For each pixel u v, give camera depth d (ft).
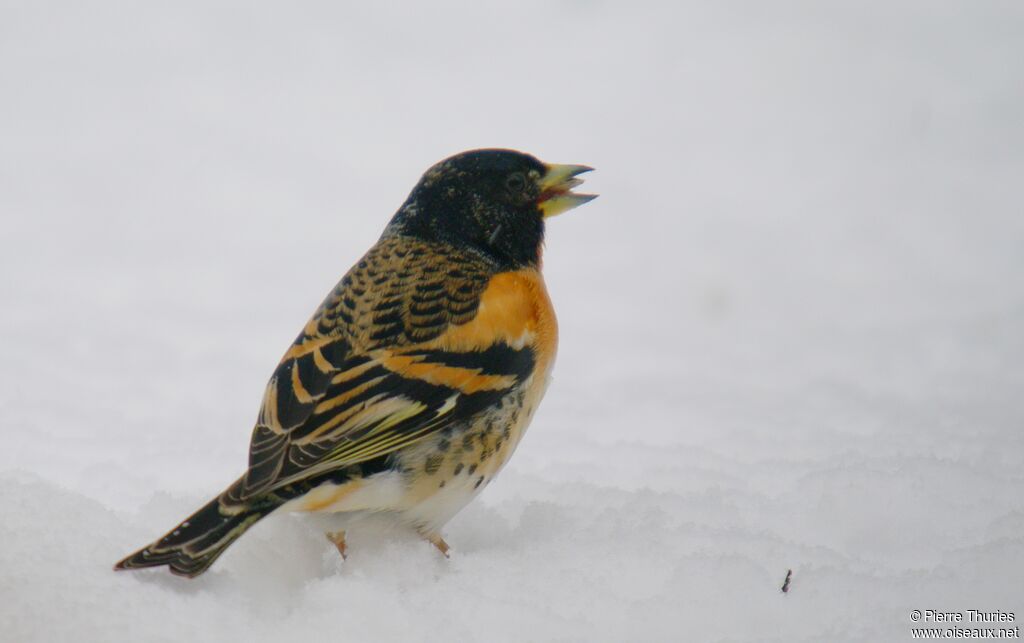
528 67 85.81
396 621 20.71
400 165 68.44
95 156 67.05
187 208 60.75
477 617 21.08
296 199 62.90
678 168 70.90
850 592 22.03
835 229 62.44
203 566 20.08
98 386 38.04
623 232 61.77
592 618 21.45
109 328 44.45
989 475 27.81
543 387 24.68
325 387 21.68
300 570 23.65
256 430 21.72
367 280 23.68
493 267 25.03
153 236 56.65
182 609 20.34
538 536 24.99
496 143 71.61
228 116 73.97
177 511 24.64
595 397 39.42
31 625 19.38
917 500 26.30
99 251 54.13
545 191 26.25
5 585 19.97
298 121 74.13
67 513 22.48
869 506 25.99
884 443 32.14
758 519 26.16
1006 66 87.35
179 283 50.70
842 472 27.63
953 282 54.85
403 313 22.81
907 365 44.42
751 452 31.89
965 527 25.55
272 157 68.54
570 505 26.40
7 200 60.08
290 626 20.45
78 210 59.47
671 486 28.68
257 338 44.37
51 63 80.59
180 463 30.12
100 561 21.17
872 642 20.40
